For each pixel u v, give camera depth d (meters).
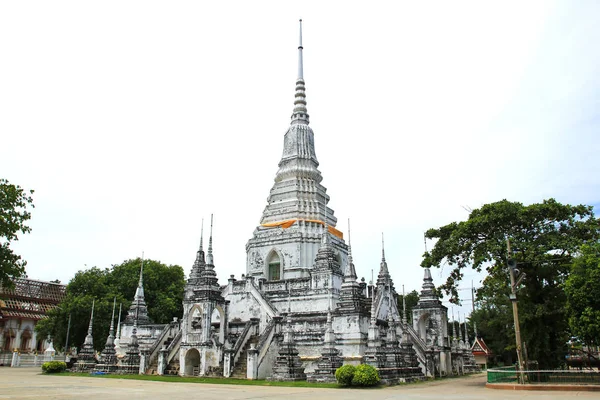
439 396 31.61
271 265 72.62
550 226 47.47
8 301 102.00
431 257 51.97
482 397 30.61
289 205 76.31
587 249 41.25
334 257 65.06
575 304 39.09
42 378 49.38
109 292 81.69
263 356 51.72
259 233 74.94
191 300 56.34
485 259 47.22
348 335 53.00
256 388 38.50
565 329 46.94
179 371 55.22
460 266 52.44
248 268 74.31
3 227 47.53
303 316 59.88
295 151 81.50
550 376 39.72
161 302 86.44
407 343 56.28
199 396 30.30
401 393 34.44
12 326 100.25
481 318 96.75
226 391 34.78
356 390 37.72
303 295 62.44
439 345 66.12
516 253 46.97
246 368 51.56
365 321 54.62
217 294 56.91
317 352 53.91
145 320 71.25
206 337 54.19
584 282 38.81
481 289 52.97
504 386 38.47
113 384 41.25
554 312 45.28
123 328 69.69
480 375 69.19
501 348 92.62
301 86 86.81
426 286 70.31
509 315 60.78
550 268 47.03
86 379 48.16
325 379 45.59
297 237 70.88
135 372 58.28
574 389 35.69
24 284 108.12
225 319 56.56
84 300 76.69
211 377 51.22
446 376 63.69
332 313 54.56
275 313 59.47
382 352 48.56
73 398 27.72
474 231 49.38
